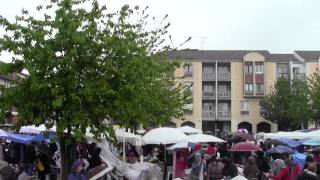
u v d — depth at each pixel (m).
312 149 25.59
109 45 14.25
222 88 79.38
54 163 22.56
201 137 21.50
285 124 70.38
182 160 20.12
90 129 14.88
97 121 14.38
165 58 24.02
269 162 19.69
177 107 34.44
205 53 80.50
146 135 19.58
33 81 13.66
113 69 14.01
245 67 79.12
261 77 78.88
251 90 78.94
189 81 78.31
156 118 23.34
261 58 78.94
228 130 79.12
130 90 14.00
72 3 14.51
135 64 14.30
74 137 14.19
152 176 15.80
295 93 66.56
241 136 30.92
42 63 13.90
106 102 14.17
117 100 14.07
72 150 15.17
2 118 14.42
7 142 30.36
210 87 79.38
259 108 78.44
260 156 19.53
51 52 13.81
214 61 79.06
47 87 13.78
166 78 30.08
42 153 21.47
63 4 14.43
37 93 13.95
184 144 20.38
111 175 17.23
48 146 24.89
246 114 78.69
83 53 14.20
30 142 22.80
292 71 78.44
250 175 16.94
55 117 14.38
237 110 78.75
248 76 78.88
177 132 19.52
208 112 78.69
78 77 14.05
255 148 21.39
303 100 62.84
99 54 14.34
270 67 79.00
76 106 13.91
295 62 78.50
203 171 18.14
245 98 78.88
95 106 14.05
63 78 13.84
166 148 22.19
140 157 24.08
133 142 23.03
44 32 14.15
